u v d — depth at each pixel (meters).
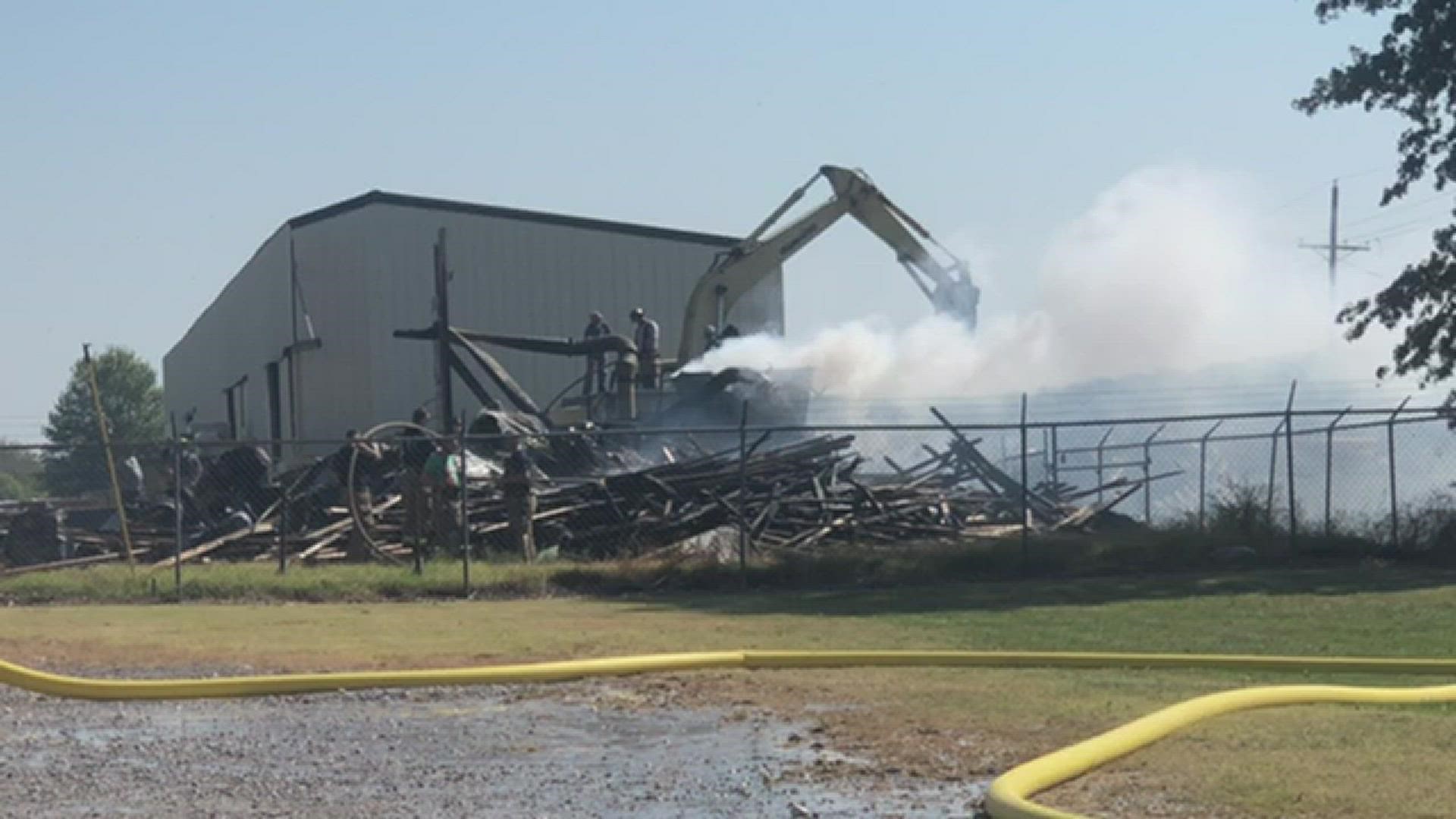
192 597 27.23
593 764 11.95
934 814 10.03
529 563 30.59
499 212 60.91
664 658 17.14
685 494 35.88
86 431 159.50
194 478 41.69
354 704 15.26
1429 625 21.16
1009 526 38.28
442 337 46.03
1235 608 23.69
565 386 62.50
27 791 11.16
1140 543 31.42
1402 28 37.41
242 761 12.27
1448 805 9.61
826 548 32.53
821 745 12.45
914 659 17.20
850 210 51.34
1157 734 11.77
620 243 64.62
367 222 57.69
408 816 10.25
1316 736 11.92
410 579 27.94
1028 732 12.66
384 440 29.81
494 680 16.30
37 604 26.52
